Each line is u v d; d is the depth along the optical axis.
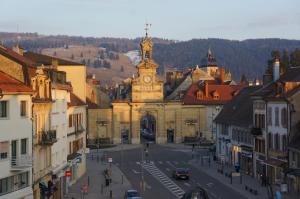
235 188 69.56
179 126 141.50
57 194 62.47
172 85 182.75
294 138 65.56
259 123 78.38
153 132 161.62
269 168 73.44
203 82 152.25
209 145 134.12
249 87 101.00
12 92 45.50
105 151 123.44
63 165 67.06
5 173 45.19
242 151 86.88
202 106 141.62
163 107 140.62
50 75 61.50
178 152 119.44
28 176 49.25
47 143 55.12
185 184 74.31
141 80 139.75
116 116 139.00
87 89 143.62
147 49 140.62
